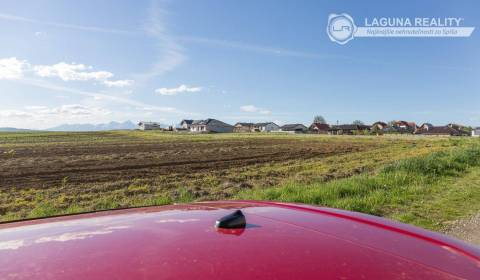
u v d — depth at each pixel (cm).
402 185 1035
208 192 1127
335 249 146
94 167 1900
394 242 165
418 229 201
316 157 2450
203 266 123
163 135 8744
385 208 799
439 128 12062
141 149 3406
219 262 126
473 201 855
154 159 2344
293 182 1268
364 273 125
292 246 146
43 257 131
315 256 136
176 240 148
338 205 802
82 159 2370
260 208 227
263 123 15950
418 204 828
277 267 124
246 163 2081
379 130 13300
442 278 130
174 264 124
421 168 1304
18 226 189
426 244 168
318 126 13850
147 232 161
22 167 1909
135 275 115
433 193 945
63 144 4506
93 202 1021
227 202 258
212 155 2645
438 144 3741
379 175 1198
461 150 2134
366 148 3347
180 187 1233
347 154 2677
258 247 143
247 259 130
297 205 245
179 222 179
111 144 4397
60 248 140
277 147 3559
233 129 15762
